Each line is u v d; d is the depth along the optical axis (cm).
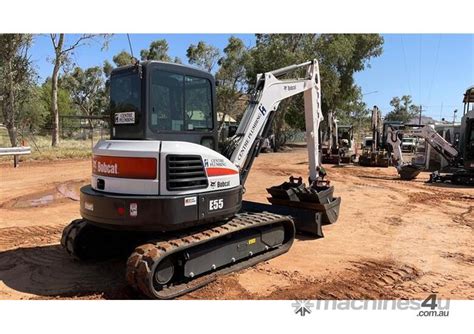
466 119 1623
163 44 5581
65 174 1619
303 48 3600
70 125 4097
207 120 625
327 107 4209
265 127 764
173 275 544
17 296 527
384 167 2288
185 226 543
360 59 4166
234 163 687
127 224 514
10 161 2011
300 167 2211
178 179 533
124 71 566
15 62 2731
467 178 1598
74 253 642
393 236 841
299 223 823
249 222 643
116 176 539
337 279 601
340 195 1336
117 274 608
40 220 934
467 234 864
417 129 1867
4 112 2816
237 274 612
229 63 4347
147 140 541
